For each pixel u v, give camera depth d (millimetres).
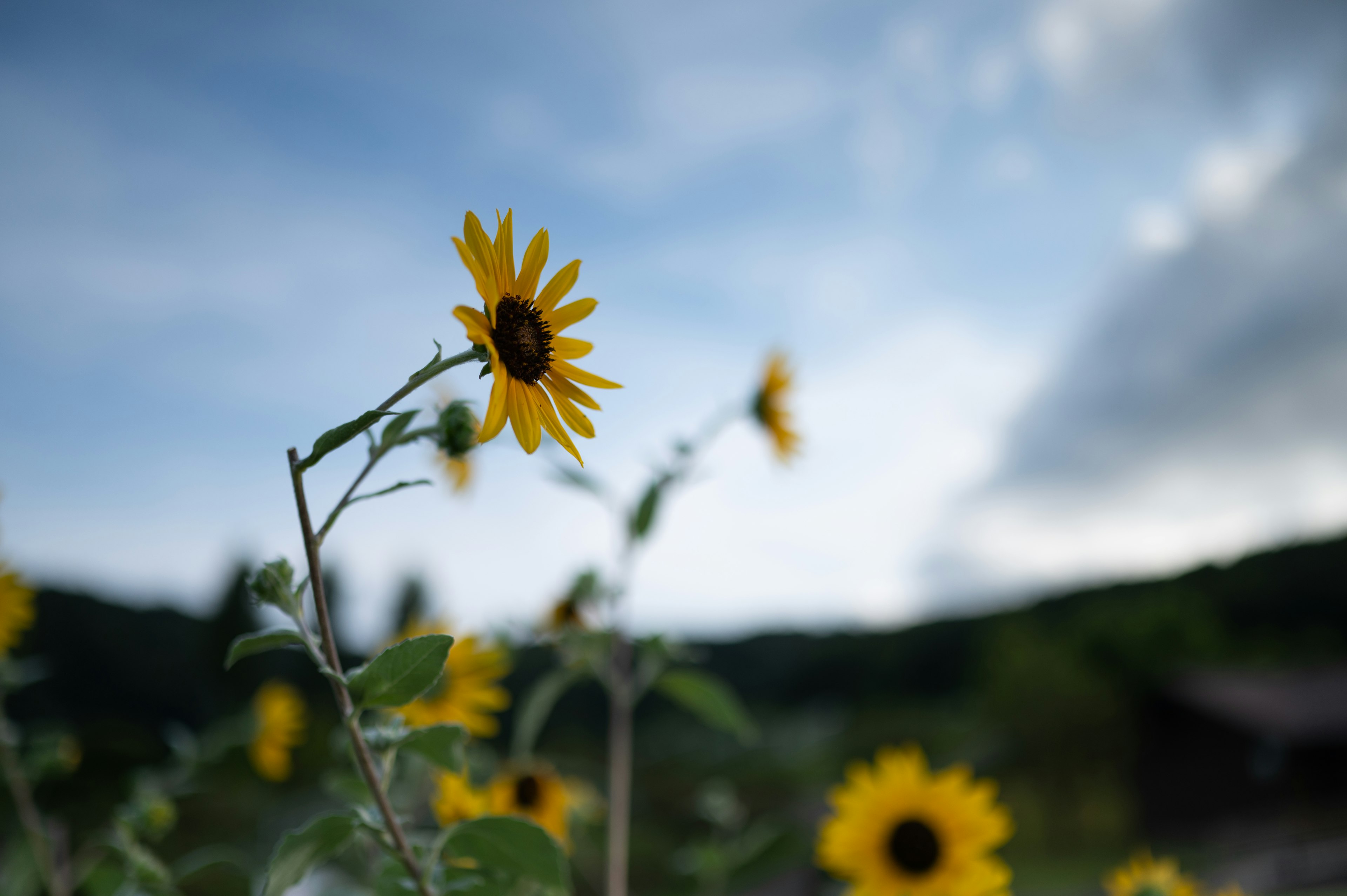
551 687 2604
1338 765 26828
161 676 17391
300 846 1132
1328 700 28672
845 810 2932
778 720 30156
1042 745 28172
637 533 2609
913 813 2873
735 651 41531
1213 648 33875
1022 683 29125
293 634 1078
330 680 1077
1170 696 29781
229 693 17844
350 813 1146
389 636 2197
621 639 2541
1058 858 25672
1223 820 27578
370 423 1019
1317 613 40938
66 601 16984
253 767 3066
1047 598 45125
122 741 7867
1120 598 44094
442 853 1267
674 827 13680
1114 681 30281
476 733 2049
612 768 2475
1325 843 21422
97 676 16406
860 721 32156
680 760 19750
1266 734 27047
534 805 2357
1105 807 27734
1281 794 27250
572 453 1236
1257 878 19750
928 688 39406
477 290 1111
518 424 1189
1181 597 36688
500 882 1242
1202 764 28781
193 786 2791
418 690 1096
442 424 1166
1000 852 26266
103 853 2217
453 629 2117
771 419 3473
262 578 1088
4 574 2490
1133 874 2721
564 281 1310
